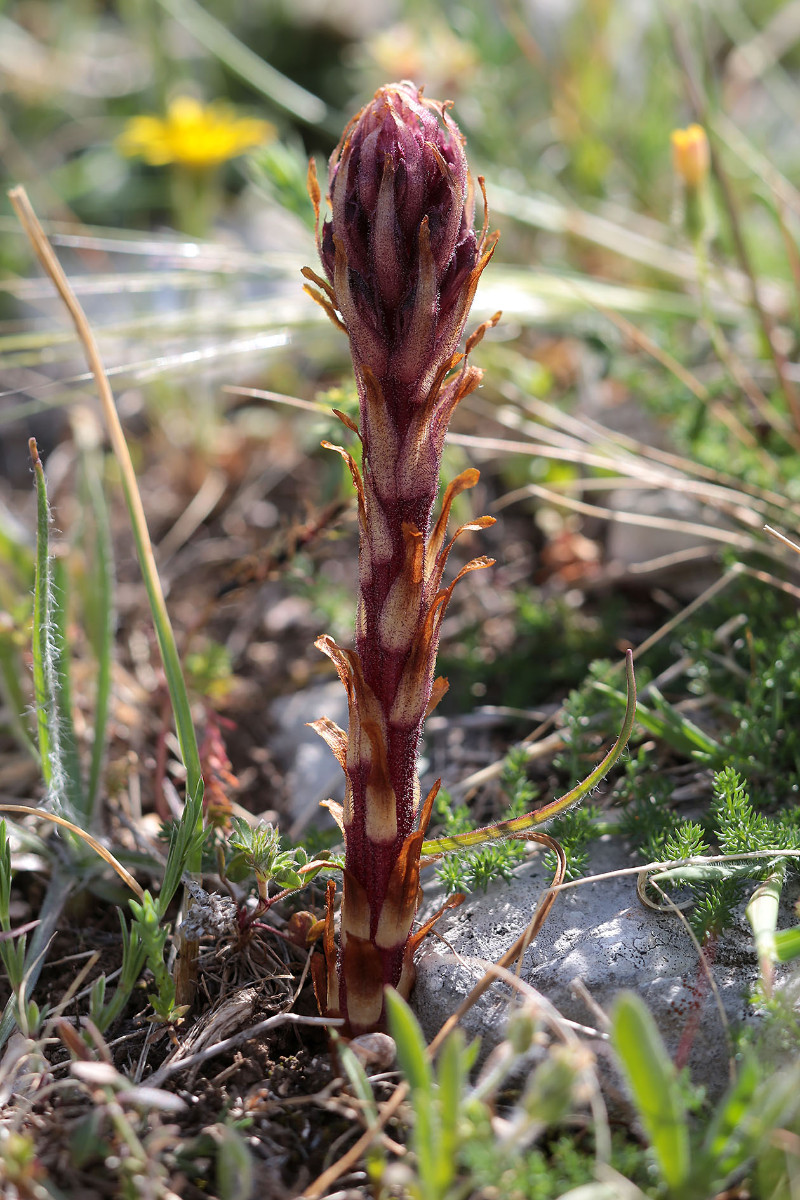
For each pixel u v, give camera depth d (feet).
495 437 1.65
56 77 2.35
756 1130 0.82
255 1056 0.98
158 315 1.63
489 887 1.07
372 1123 0.88
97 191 2.36
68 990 1.04
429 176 0.84
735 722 1.22
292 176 1.41
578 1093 0.82
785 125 2.26
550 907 0.99
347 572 1.58
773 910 0.95
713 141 1.42
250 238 2.19
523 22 2.10
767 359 1.57
